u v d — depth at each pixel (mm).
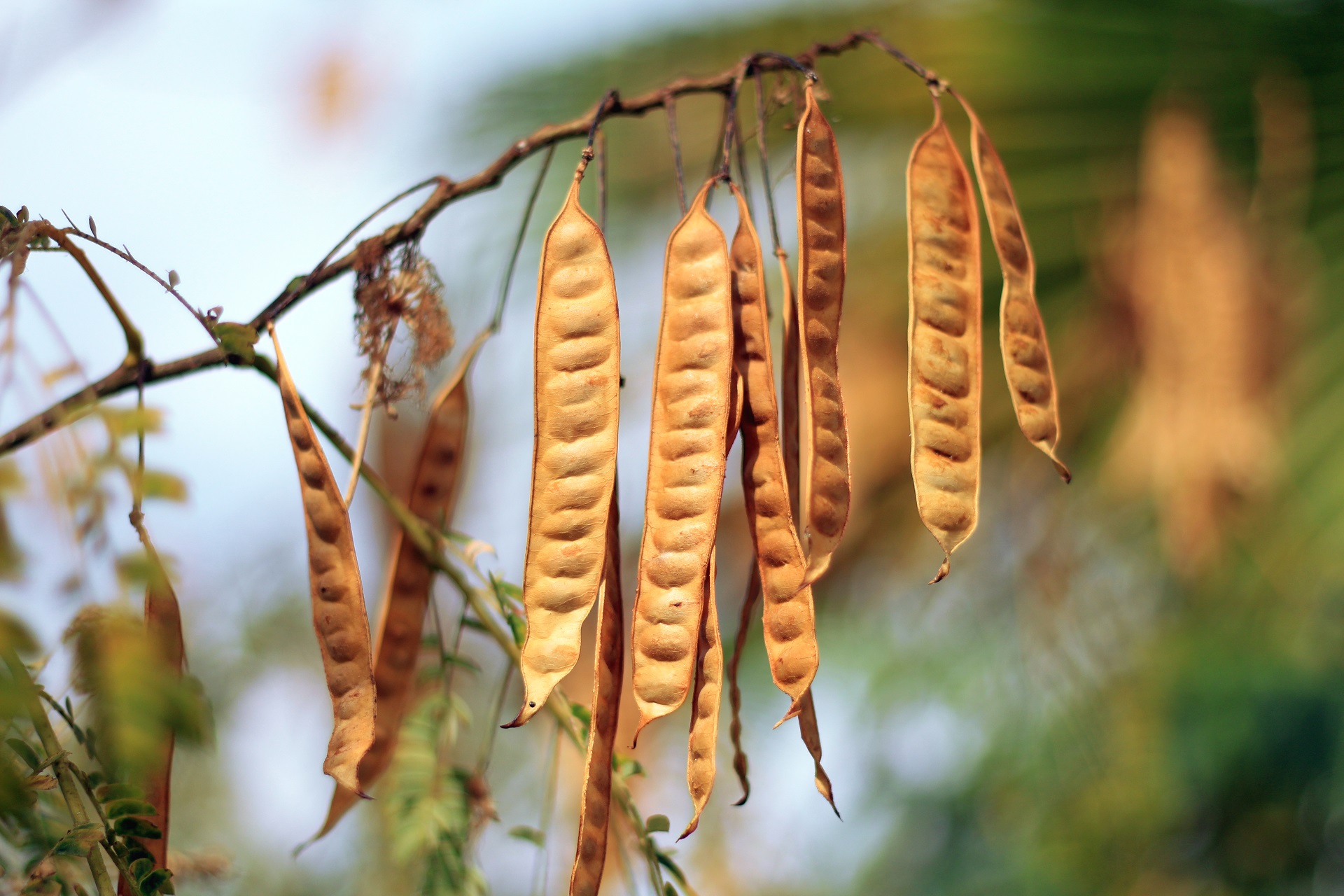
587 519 968
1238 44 2988
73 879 985
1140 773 3822
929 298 1047
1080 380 3154
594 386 986
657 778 2811
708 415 976
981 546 3602
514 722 923
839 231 1024
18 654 953
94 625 918
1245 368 2656
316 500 1081
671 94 1116
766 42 3328
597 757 979
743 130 3332
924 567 3756
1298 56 2959
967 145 3160
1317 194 2949
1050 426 1058
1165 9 3006
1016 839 4707
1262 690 4172
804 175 1013
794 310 1073
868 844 5727
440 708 1434
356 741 1037
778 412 1090
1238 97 3023
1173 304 2723
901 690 4469
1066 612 3408
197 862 1245
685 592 953
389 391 1248
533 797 2551
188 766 3756
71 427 957
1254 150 3049
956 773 5172
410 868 1416
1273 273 2777
